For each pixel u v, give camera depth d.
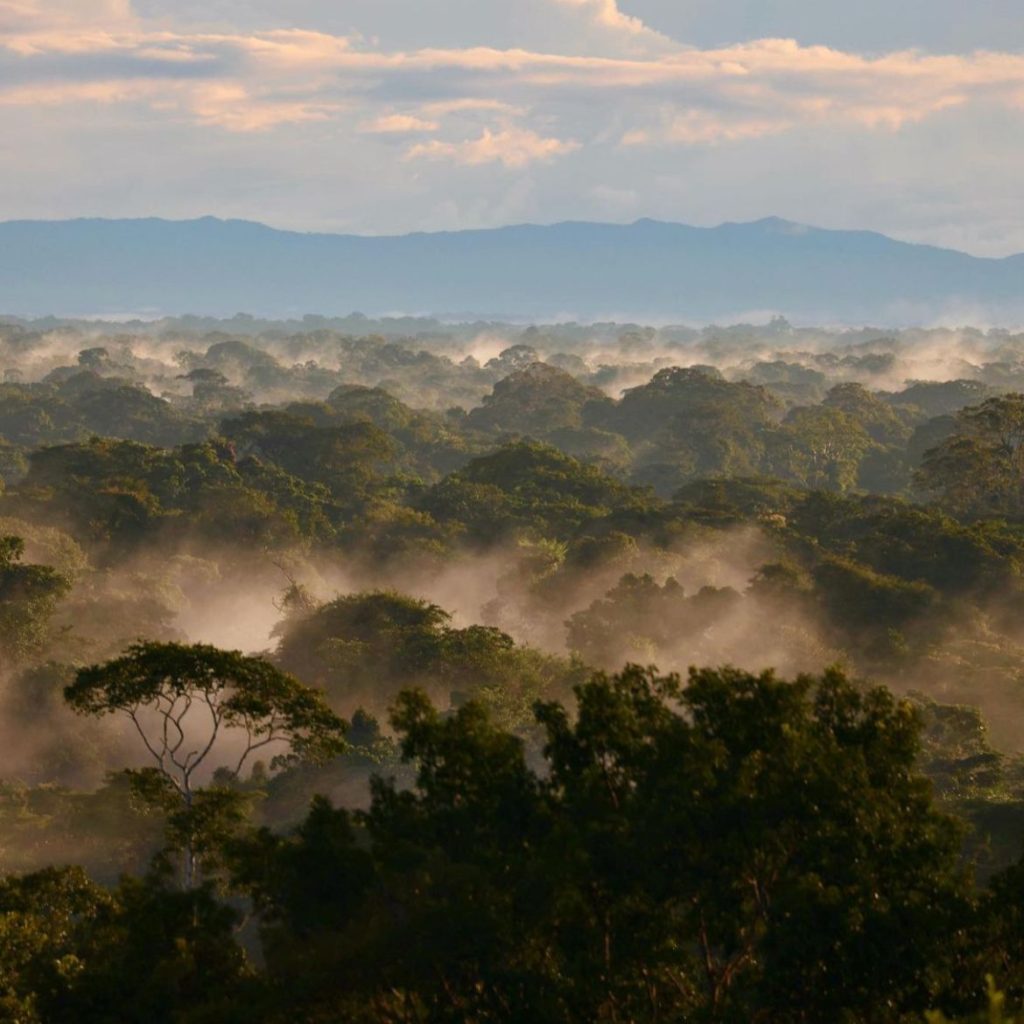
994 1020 30.66
